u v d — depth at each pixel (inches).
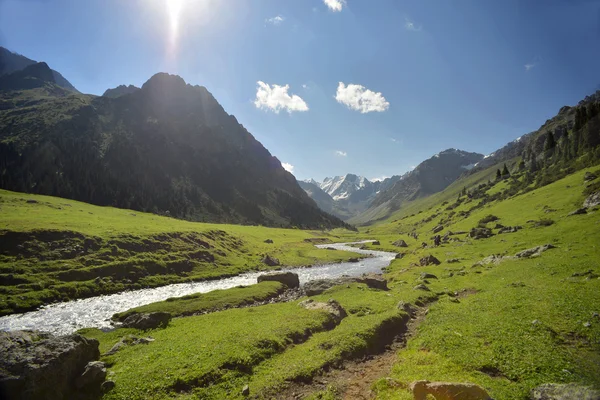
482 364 816.9
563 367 756.0
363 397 761.0
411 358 948.0
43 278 2161.7
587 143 5482.3
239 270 3378.4
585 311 1037.8
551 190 4296.3
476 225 4217.5
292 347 1093.8
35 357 700.0
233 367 896.3
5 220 2672.2
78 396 745.0
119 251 2815.0
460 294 1695.4
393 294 1831.9
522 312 1134.4
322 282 2222.0
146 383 795.4
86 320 1708.9
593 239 2032.5
